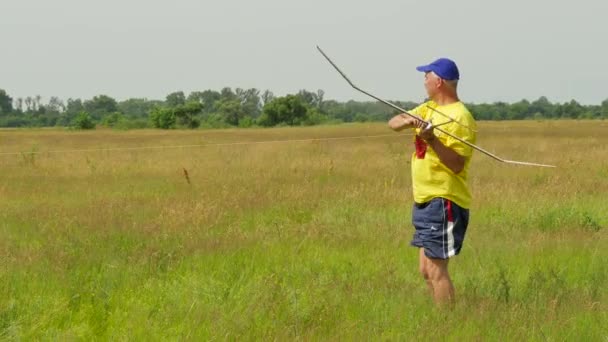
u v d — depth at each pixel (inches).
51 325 227.5
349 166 757.9
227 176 661.9
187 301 247.9
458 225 246.4
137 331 218.1
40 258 309.6
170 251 319.3
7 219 418.0
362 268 299.0
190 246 336.2
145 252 319.0
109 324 228.8
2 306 241.4
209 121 4173.2
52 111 6978.4
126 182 628.4
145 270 290.8
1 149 1332.4
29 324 227.0
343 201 483.8
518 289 263.6
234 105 4803.2
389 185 573.0
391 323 226.1
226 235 364.5
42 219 413.7
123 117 4192.9
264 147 1140.5
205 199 480.7
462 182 246.5
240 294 255.1
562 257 317.7
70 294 257.8
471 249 334.3
